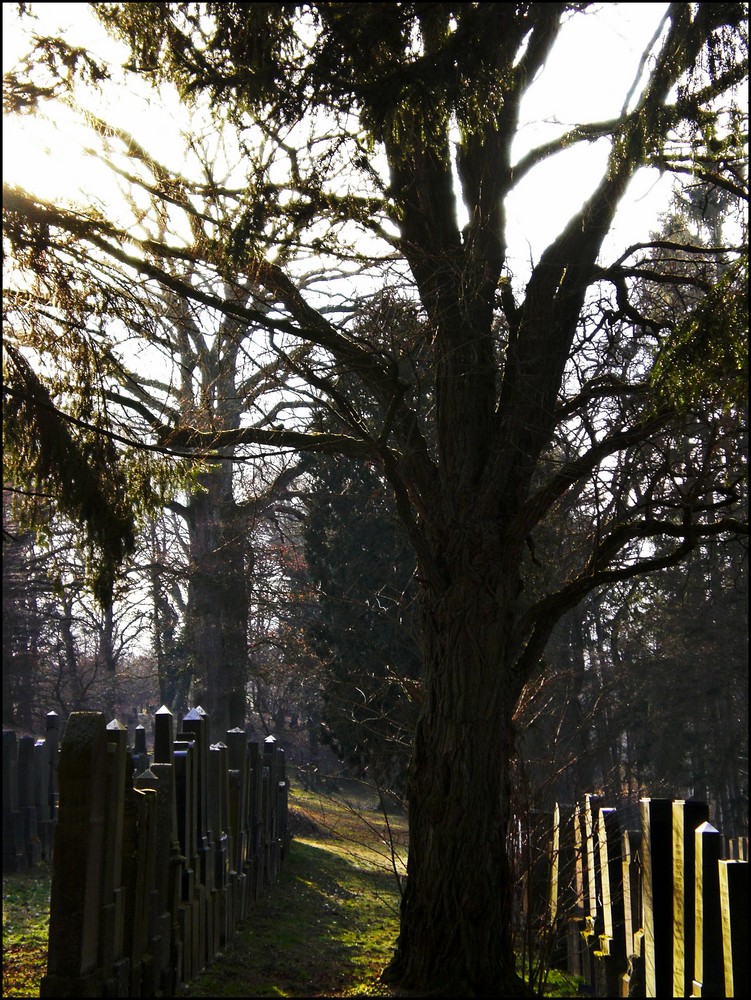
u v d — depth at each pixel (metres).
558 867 8.19
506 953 7.01
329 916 10.56
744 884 5.17
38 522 8.03
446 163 8.15
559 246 8.12
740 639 25.31
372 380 7.70
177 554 25.84
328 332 7.65
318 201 7.17
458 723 7.28
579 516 12.73
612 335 8.74
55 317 7.29
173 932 6.48
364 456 8.23
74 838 4.98
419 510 7.93
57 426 7.40
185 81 6.62
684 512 7.78
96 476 7.58
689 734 27.50
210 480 22.97
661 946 6.16
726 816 30.98
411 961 6.96
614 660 23.86
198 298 6.89
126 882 5.70
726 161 8.25
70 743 5.08
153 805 6.05
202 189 7.21
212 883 7.88
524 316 8.02
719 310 5.95
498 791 7.27
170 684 43.53
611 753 23.19
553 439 8.33
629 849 6.88
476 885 6.98
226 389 10.88
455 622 7.44
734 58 7.03
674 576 25.69
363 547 18.44
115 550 7.71
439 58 6.30
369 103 6.39
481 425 7.90
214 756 8.39
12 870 9.92
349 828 20.08
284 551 24.80
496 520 7.68
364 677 17.59
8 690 28.58
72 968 4.90
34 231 6.68
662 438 8.39
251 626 24.69
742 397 6.04
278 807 13.17
